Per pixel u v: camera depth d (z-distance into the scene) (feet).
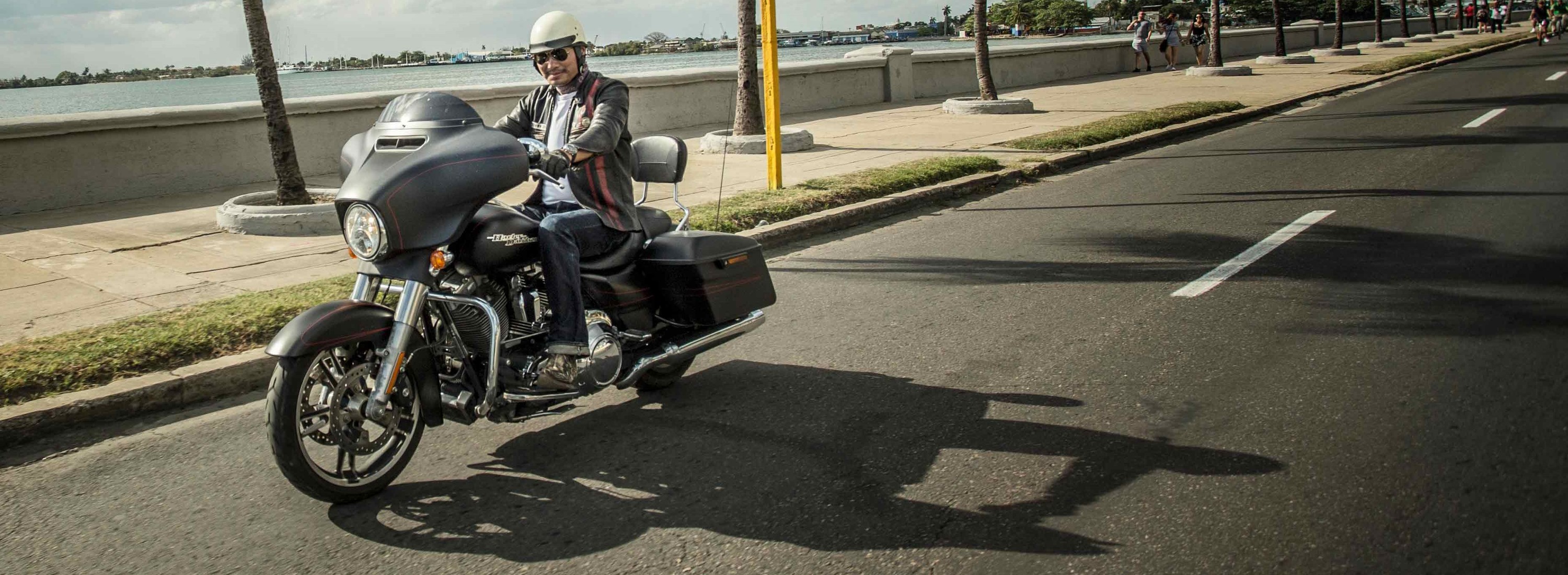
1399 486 11.71
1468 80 72.59
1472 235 24.23
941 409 14.82
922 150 43.16
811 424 14.43
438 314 12.82
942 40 155.22
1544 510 11.02
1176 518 11.23
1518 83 67.41
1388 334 17.21
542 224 13.23
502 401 12.97
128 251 25.93
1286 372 15.62
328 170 40.37
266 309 18.75
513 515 11.94
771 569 10.50
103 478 13.24
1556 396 14.15
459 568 10.76
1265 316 18.61
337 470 12.41
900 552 10.76
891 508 11.78
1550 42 134.62
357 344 12.33
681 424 14.61
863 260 24.85
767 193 31.12
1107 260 23.66
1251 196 31.17
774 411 15.01
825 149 44.42
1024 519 11.37
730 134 44.88
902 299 21.04
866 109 65.16
